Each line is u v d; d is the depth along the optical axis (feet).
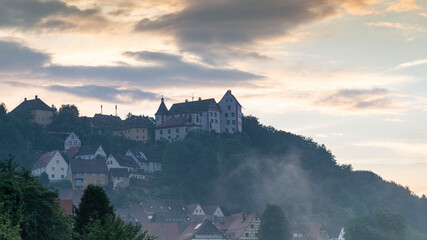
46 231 402.72
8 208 377.71
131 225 397.39
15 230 332.60
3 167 415.64
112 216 403.75
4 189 382.42
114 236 387.75
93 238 386.52
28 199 403.34
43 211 405.80
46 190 416.67
